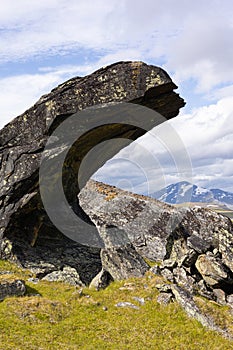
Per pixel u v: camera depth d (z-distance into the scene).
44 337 19.02
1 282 22.20
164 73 26.00
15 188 27.92
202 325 21.70
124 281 25.80
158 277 25.58
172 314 22.36
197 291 25.12
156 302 23.31
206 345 20.25
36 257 28.31
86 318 21.45
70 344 18.92
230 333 21.44
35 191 28.38
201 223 28.16
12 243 28.25
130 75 26.14
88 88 26.53
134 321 21.64
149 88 25.69
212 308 22.98
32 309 21.03
